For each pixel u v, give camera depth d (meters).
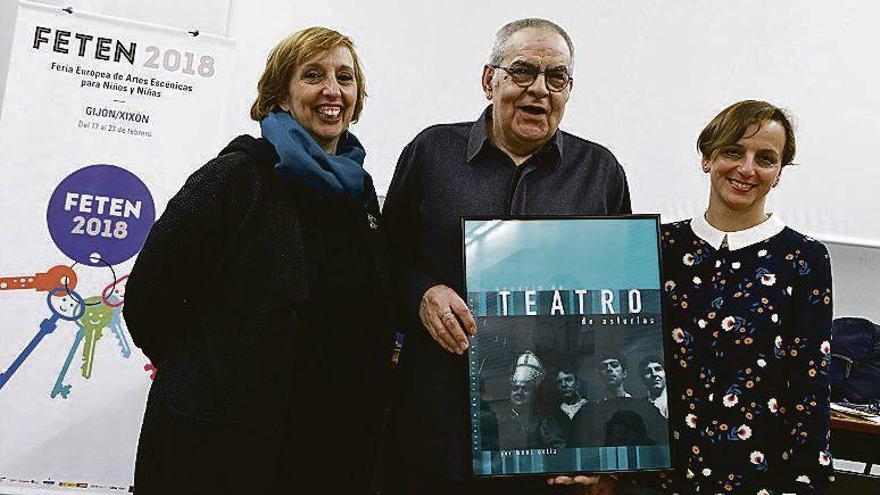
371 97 2.71
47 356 2.15
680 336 1.30
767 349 1.24
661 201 2.83
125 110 2.23
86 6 2.54
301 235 1.27
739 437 1.22
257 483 1.21
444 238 1.40
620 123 2.82
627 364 1.27
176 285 1.27
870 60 2.85
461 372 1.33
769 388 1.23
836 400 2.30
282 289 1.22
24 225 2.16
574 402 1.25
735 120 1.28
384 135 2.71
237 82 2.65
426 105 2.73
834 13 2.85
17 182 2.16
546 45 1.35
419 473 1.37
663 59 2.84
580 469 1.24
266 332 1.20
